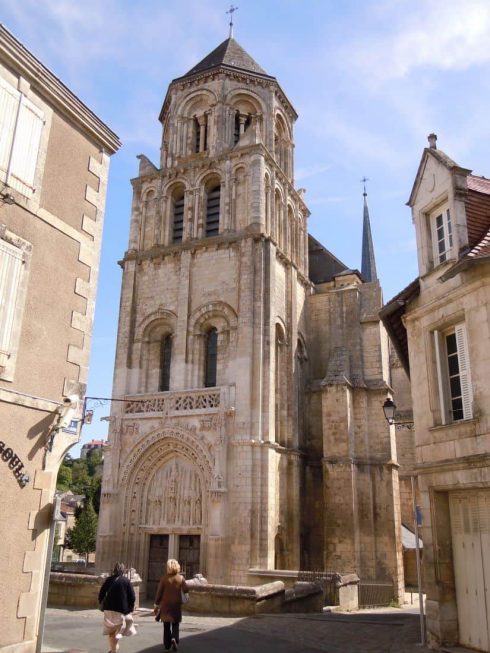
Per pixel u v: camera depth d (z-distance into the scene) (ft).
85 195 49.60
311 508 111.65
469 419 48.19
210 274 108.88
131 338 111.75
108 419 105.40
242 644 49.01
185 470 98.63
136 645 47.32
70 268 46.73
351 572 99.19
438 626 48.47
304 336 121.39
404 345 67.92
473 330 49.01
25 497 39.99
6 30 42.47
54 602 69.92
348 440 106.73
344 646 50.24
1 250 40.73
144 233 119.85
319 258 141.69
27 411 40.98
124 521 99.19
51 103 47.21
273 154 124.06
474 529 47.65
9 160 42.42
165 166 126.93
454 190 54.34
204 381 104.99
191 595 67.87
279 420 105.29
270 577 85.92
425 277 57.31
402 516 142.10
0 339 39.52
